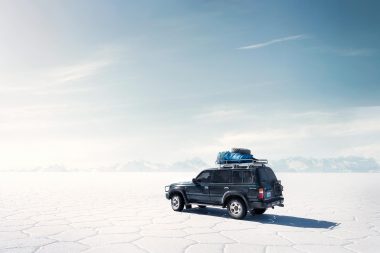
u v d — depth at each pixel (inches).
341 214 501.0
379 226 404.2
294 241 323.3
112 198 756.0
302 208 570.6
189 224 411.5
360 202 666.8
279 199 465.7
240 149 495.2
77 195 845.2
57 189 1117.7
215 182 480.1
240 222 427.2
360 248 299.0
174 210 528.7
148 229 378.6
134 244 308.0
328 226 401.7
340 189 1085.8
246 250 289.6
